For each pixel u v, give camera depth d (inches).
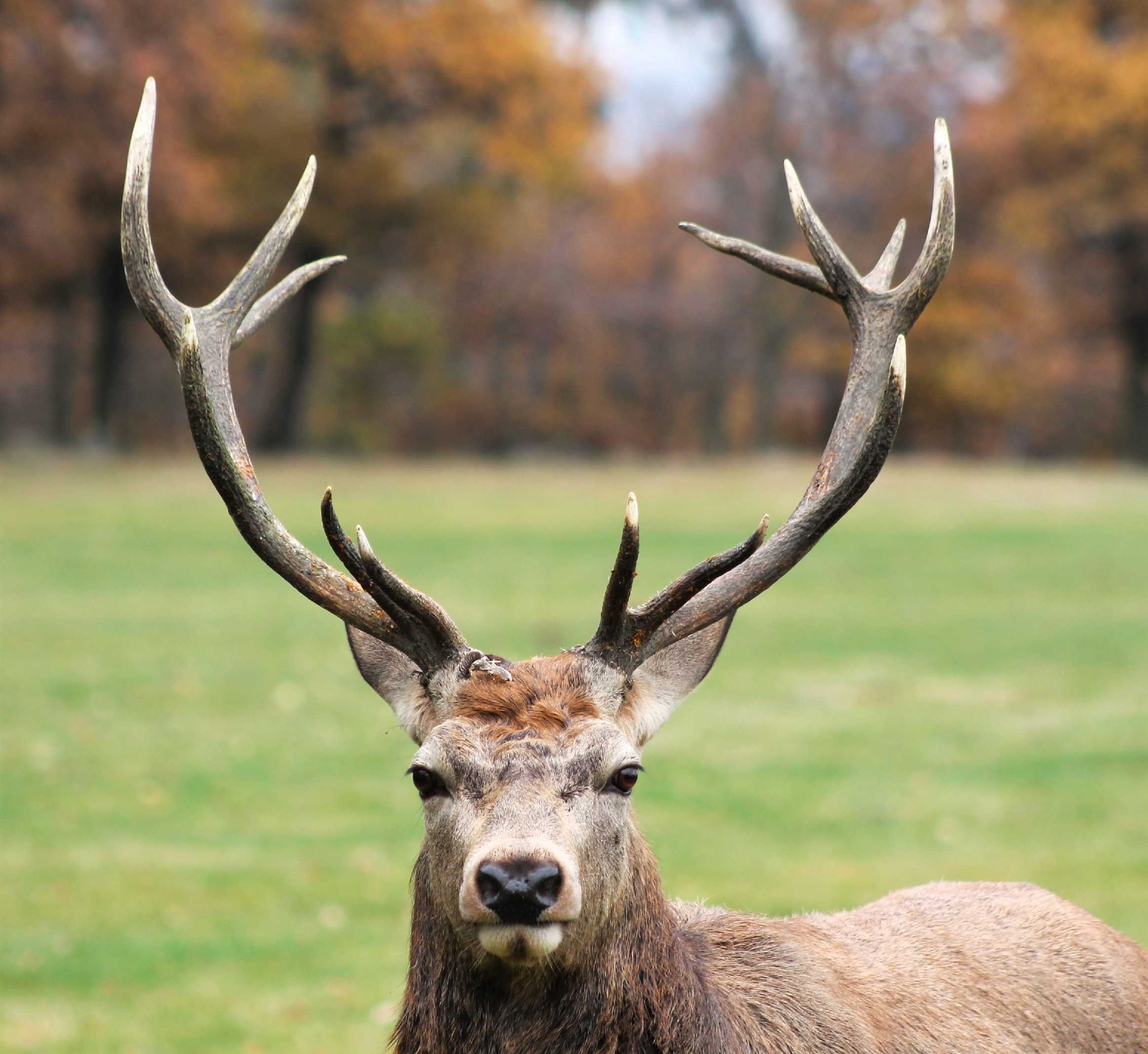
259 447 3053.6
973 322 3243.1
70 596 1266.0
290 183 2864.2
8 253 2373.3
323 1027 445.7
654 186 3821.4
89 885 572.1
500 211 3120.1
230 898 560.4
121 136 2276.1
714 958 284.5
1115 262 3186.5
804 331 3405.5
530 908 229.5
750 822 649.0
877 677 956.6
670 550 1544.0
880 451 282.7
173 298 306.2
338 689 928.3
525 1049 255.9
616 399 4028.1
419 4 2859.3
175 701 889.5
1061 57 2906.0
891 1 3223.4
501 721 255.9
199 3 2393.0
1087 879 563.5
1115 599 1255.5
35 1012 456.4
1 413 4284.0
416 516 1862.7
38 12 2160.4
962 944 309.7
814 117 3344.0
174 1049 430.0
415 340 3725.4
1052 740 792.9
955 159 3152.1
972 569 1432.1
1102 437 3922.2
